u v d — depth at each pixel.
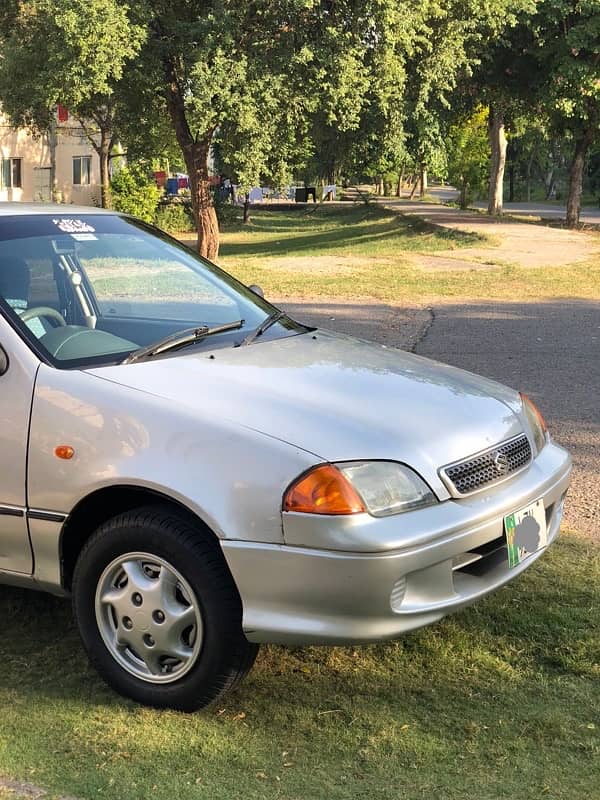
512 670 3.59
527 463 3.62
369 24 19.53
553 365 9.70
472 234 27.00
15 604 4.25
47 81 19.45
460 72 28.27
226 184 48.97
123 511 3.40
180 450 3.12
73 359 3.57
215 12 19.50
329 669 3.62
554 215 46.00
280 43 20.22
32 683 3.54
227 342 3.95
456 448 3.29
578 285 16.91
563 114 30.00
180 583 3.16
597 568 4.52
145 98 22.47
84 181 44.19
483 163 49.56
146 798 2.81
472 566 3.35
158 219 40.16
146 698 3.31
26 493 3.39
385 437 3.16
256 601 3.04
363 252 25.20
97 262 4.33
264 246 33.75
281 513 2.97
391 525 2.99
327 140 27.23
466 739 3.12
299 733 3.18
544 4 26.69
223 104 19.36
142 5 19.16
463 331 12.05
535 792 2.82
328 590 2.95
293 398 3.30
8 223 4.18
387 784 2.88
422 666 3.64
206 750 3.07
